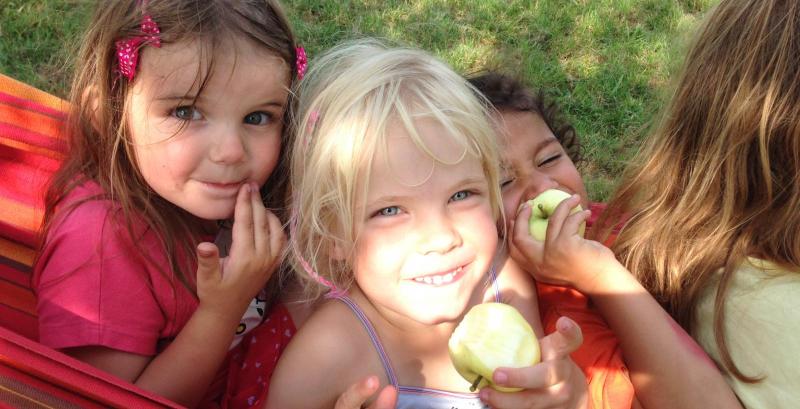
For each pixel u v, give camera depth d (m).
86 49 0.55
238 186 0.54
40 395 0.40
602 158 1.19
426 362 0.55
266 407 0.52
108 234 0.53
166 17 0.49
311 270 0.54
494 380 0.45
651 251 0.59
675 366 0.52
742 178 0.53
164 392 0.52
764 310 0.51
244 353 0.60
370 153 0.49
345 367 0.53
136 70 0.51
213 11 0.50
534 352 0.47
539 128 0.64
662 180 0.59
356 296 0.55
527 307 0.60
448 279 0.50
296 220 0.54
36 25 1.24
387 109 0.49
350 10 1.42
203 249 0.50
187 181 0.52
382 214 0.50
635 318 0.54
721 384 0.52
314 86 0.55
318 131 0.52
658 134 0.59
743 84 0.52
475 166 0.50
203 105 0.50
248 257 0.52
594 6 1.51
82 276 0.52
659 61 1.38
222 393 0.60
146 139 0.52
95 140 0.55
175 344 0.53
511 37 1.42
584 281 0.55
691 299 0.56
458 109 0.50
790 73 0.50
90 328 0.52
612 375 0.55
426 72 0.52
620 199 0.63
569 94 1.30
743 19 0.52
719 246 0.54
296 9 1.40
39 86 1.12
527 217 0.58
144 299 0.53
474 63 1.32
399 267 0.50
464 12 1.47
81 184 0.56
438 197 0.49
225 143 0.51
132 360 0.53
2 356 0.39
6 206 0.59
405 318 0.54
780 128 0.50
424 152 0.49
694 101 0.55
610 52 1.40
